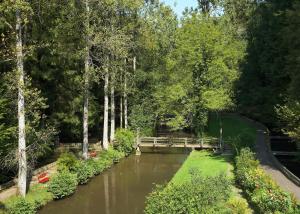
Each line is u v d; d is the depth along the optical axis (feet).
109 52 126.00
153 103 154.10
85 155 115.34
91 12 114.93
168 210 63.72
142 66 160.86
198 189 68.95
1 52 83.61
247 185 79.51
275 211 63.00
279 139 146.00
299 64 97.86
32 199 83.20
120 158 134.10
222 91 127.75
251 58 170.50
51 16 108.68
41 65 116.78
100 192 97.30
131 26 135.13
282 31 116.16
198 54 126.82
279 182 86.12
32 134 97.14
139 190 99.09
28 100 90.38
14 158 87.15
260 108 158.81
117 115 164.96
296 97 97.76
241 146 118.32
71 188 93.45
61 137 148.36
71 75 126.93
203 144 136.87
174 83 135.95
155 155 141.59
